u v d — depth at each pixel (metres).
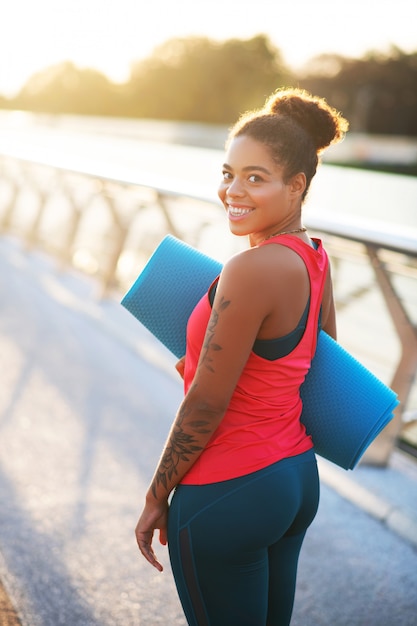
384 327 3.71
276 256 1.44
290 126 1.46
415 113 57.94
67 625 2.26
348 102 60.28
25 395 4.06
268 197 1.46
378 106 58.81
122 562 2.63
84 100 74.00
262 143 1.45
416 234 3.17
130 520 2.90
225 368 1.43
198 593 1.57
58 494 3.04
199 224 5.02
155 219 5.56
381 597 2.57
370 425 1.62
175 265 1.78
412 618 2.47
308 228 3.52
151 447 3.58
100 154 13.62
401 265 3.24
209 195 4.73
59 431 3.65
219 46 72.00
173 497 1.57
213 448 1.51
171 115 73.44
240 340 1.42
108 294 6.04
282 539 1.69
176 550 1.56
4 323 5.36
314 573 2.68
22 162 8.59
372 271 3.50
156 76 73.19
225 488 1.50
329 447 1.67
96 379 4.41
